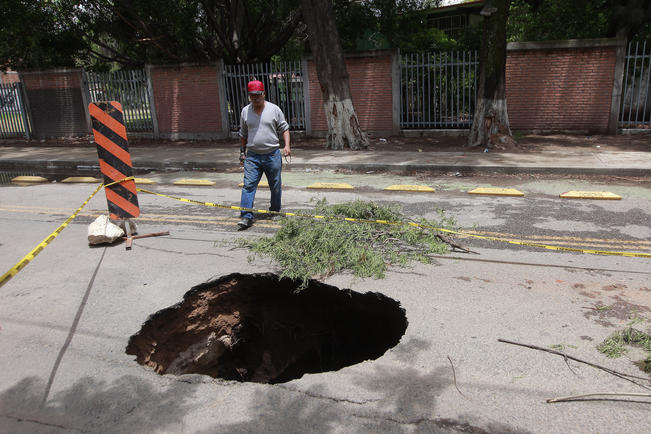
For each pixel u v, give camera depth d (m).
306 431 2.58
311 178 9.63
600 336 3.40
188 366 4.54
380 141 13.69
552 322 3.62
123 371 3.21
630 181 8.18
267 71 15.34
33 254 3.52
